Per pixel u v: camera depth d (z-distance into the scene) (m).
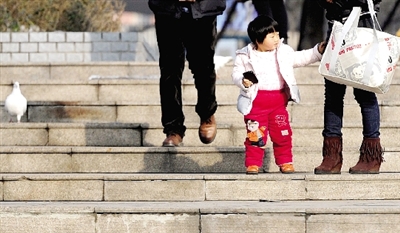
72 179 12.89
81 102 16.77
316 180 12.68
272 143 14.01
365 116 13.04
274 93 13.20
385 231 11.38
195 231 11.51
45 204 12.23
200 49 14.18
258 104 13.20
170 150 14.20
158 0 14.02
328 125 13.09
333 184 12.68
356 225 11.39
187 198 12.76
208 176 12.74
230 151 14.10
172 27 14.23
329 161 13.05
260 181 12.70
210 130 14.59
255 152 13.20
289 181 12.68
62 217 11.66
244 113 13.14
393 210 11.38
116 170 14.29
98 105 16.77
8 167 14.36
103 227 11.62
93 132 15.53
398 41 12.55
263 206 11.66
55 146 15.14
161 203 12.33
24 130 15.61
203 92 14.42
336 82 12.73
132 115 16.70
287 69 13.09
